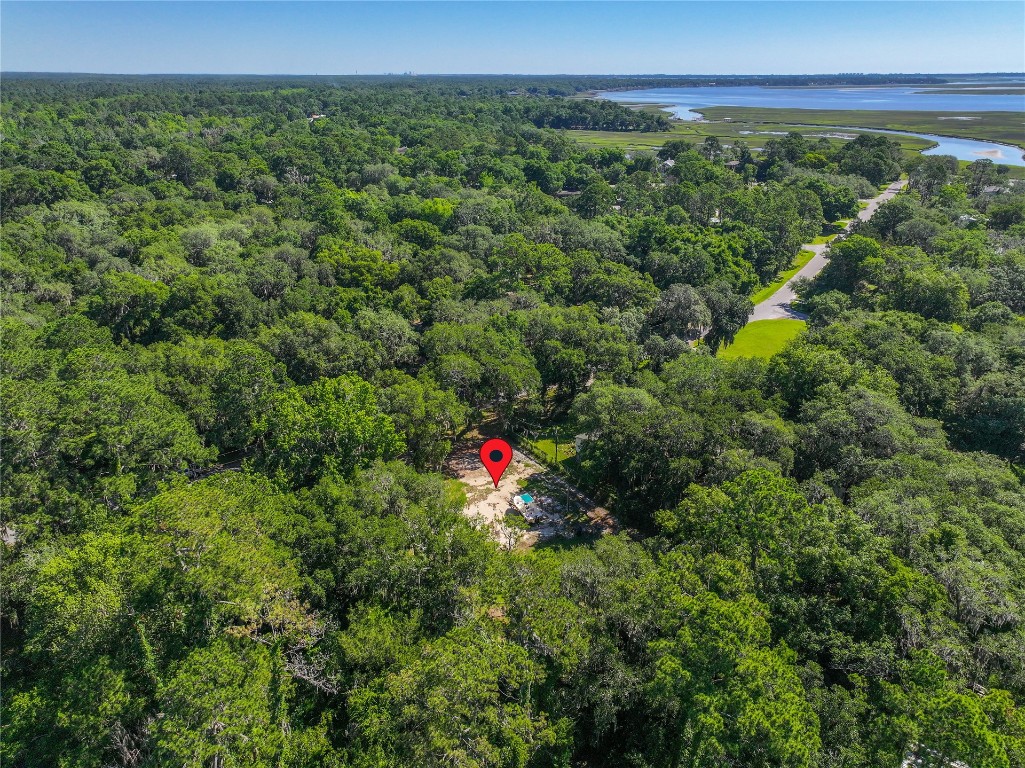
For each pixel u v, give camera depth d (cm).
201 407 7075
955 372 8038
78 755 3550
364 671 4031
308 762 3547
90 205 14750
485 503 7112
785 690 3484
